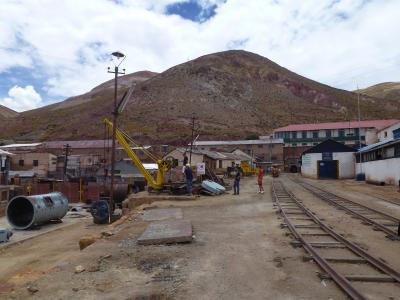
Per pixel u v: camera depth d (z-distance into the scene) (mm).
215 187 27438
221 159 67812
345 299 5844
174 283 6836
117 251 9508
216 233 11750
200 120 139000
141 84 189125
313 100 190750
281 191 28906
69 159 68188
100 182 43188
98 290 6582
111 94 195250
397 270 7301
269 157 95125
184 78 186500
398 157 33594
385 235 10969
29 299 6281
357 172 52531
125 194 34375
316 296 5992
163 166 28109
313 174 57312
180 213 16672
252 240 10516
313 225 12734
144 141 108000
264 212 16719
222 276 7180
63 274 7574
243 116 153000
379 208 18203
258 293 6199
